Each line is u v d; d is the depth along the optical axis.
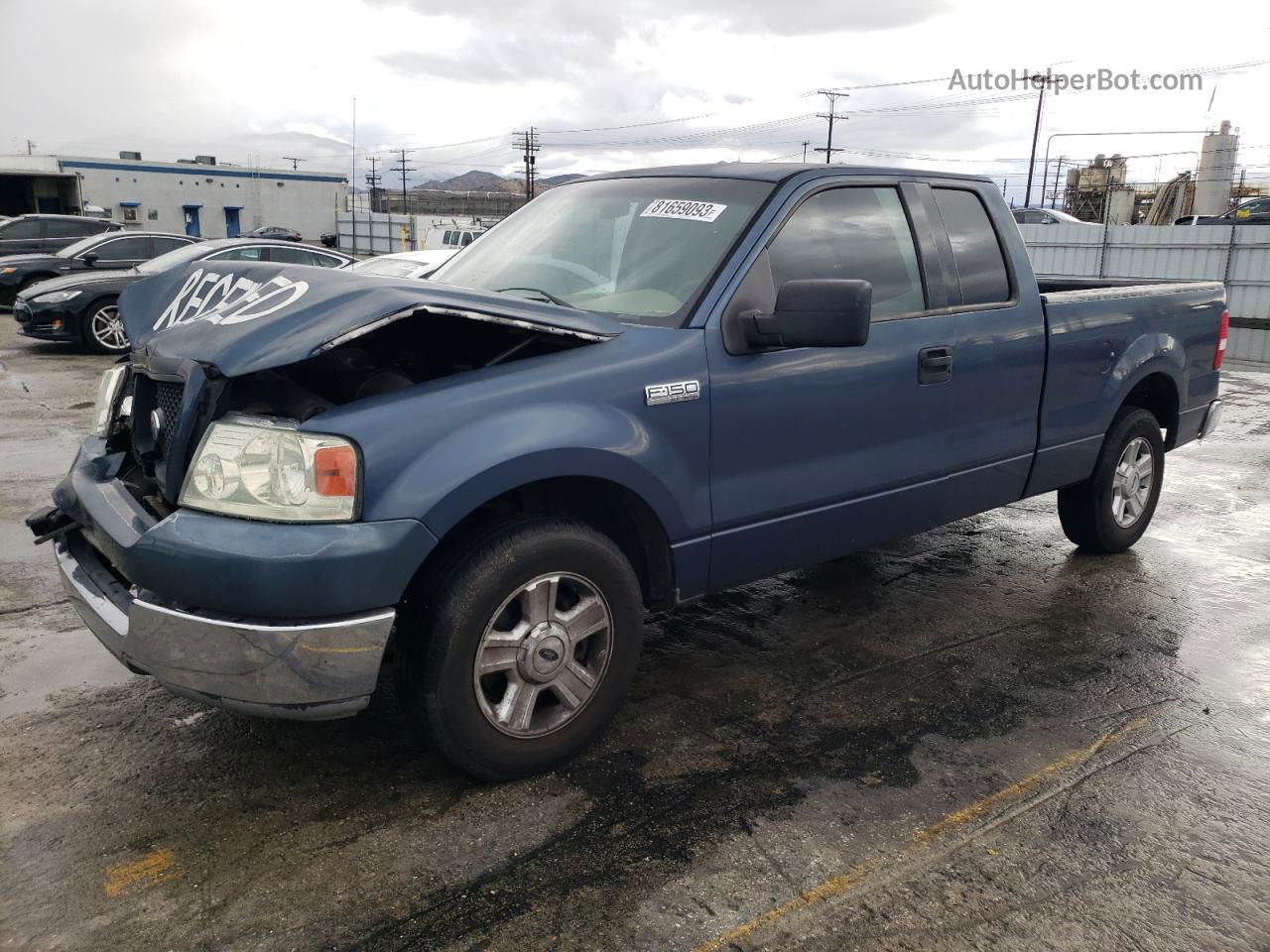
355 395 2.81
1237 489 6.82
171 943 2.25
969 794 2.92
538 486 2.99
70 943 2.25
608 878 2.51
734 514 3.25
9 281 15.61
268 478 2.48
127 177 48.34
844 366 3.47
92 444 3.29
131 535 2.60
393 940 2.28
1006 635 4.15
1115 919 2.38
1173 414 5.27
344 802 2.82
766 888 2.48
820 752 3.16
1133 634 4.19
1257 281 20.86
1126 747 3.22
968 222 4.11
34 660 3.71
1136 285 5.29
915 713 3.44
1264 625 4.32
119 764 3.00
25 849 2.58
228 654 2.46
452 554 2.71
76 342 12.17
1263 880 2.54
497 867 2.54
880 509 3.73
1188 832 2.75
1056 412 4.43
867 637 4.11
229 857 2.56
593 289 3.39
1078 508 5.02
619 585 2.99
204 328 2.72
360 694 2.55
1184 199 43.34
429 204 93.44
